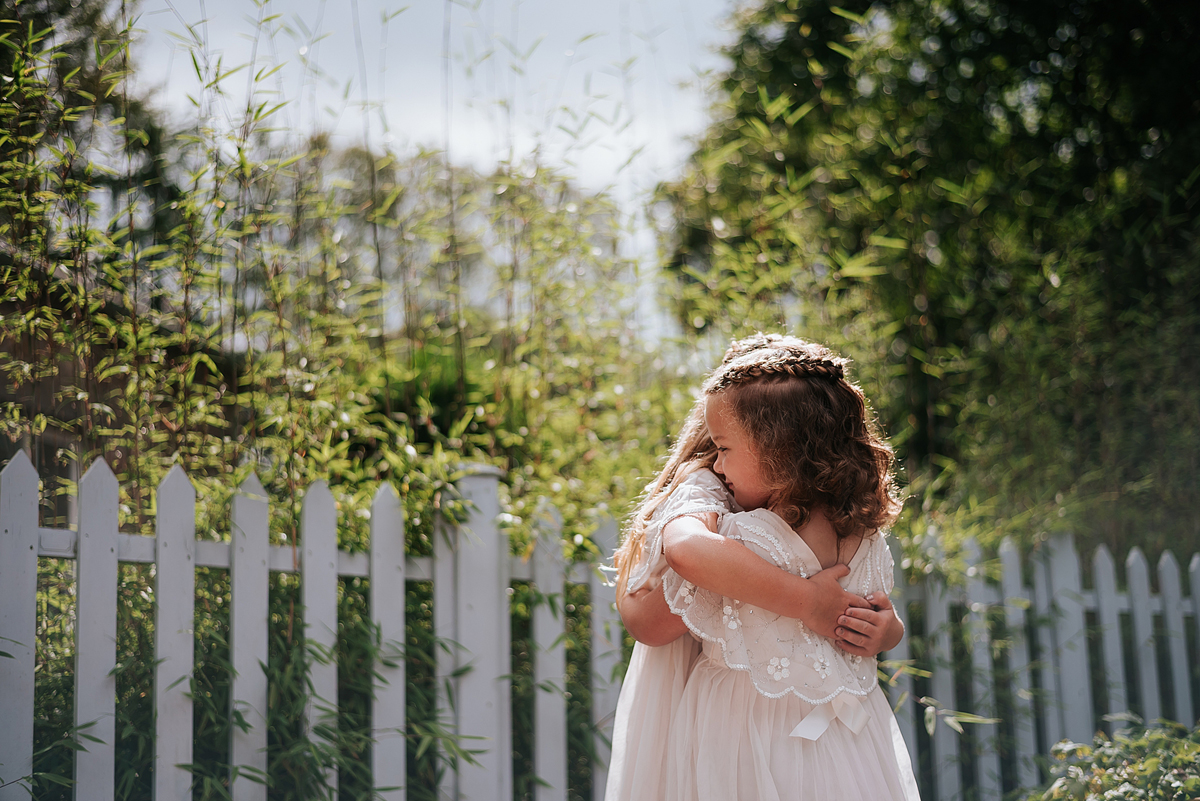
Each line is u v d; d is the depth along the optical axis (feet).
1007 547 10.52
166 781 6.73
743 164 16.79
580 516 9.57
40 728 6.94
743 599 4.62
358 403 9.71
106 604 6.68
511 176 10.27
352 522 8.26
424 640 8.12
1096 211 13.87
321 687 7.51
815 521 4.97
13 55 7.91
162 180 9.01
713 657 5.03
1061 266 12.89
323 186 9.64
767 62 20.51
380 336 9.96
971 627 10.13
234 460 8.61
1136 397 12.85
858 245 17.48
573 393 10.93
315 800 7.34
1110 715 10.12
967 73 17.20
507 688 8.32
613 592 8.77
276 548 7.52
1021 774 10.09
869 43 16.03
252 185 8.45
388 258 10.48
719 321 11.45
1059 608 10.65
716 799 4.75
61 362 8.17
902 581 10.09
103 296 8.01
